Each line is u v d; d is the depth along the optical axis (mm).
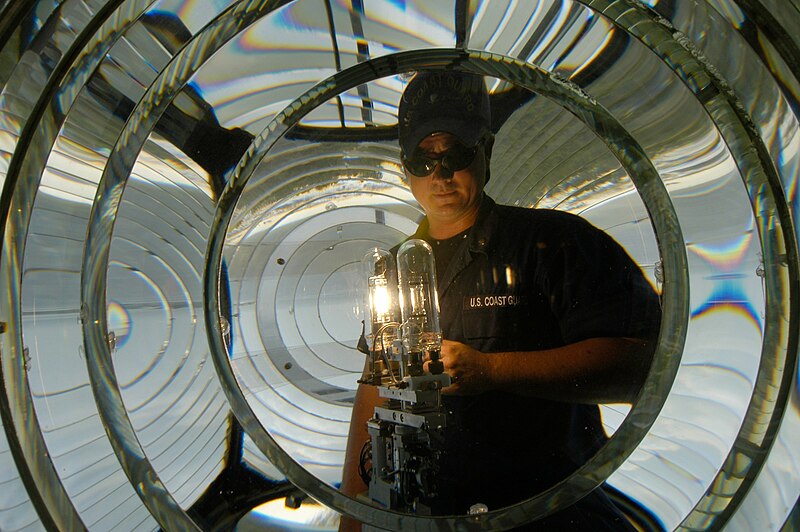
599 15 854
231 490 897
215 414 925
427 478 969
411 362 990
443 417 982
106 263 841
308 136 977
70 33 704
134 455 839
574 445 979
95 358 832
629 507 924
